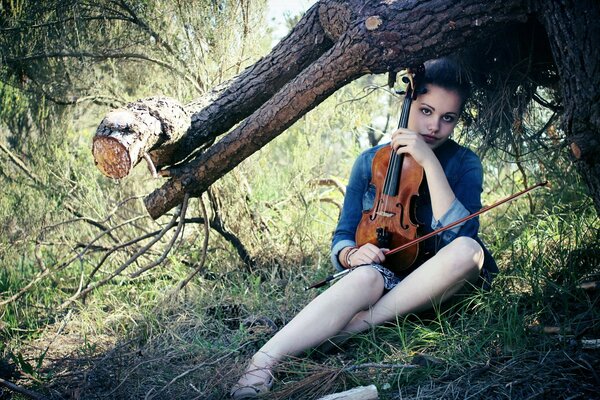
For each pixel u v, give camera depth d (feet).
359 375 9.78
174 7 15.74
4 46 15.92
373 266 10.83
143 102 11.55
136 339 12.23
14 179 16.63
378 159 11.44
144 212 17.12
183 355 11.25
